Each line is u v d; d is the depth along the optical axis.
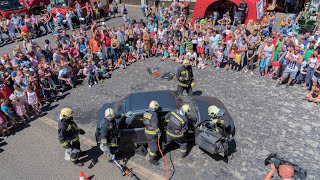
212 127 6.65
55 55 11.05
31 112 9.80
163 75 11.62
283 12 20.80
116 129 6.82
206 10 18.12
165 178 6.47
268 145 7.25
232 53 11.41
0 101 8.38
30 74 9.86
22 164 7.28
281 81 10.27
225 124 6.42
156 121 6.42
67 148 6.82
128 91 10.59
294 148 7.09
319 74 8.67
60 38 12.60
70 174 6.84
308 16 16.61
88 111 9.43
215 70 12.04
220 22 16.88
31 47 12.58
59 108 9.86
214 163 6.82
